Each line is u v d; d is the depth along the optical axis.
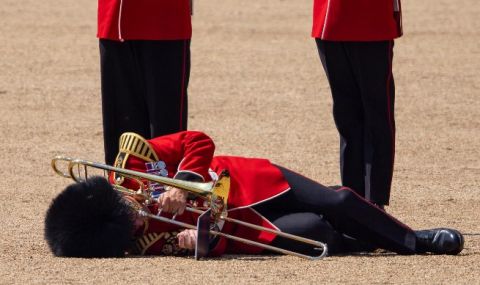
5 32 74.12
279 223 25.78
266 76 59.72
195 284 23.02
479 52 68.25
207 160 25.30
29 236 28.58
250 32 75.50
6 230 29.41
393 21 30.22
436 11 86.69
